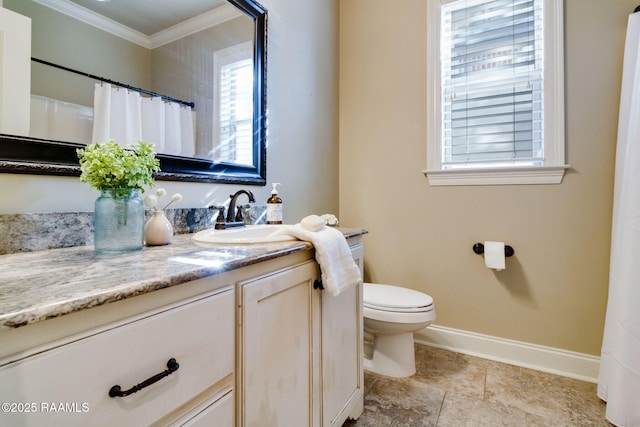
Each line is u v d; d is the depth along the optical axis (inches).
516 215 74.1
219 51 56.1
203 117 53.3
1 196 31.6
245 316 29.8
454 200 80.7
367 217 92.0
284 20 72.4
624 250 53.9
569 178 68.9
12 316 14.8
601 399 59.7
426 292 84.4
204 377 25.5
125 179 32.6
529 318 73.2
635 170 52.9
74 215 36.2
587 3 66.5
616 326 54.4
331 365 45.1
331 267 39.4
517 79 74.3
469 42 79.2
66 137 36.4
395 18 87.7
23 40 33.0
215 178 54.3
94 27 39.2
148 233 36.9
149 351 21.4
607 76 65.1
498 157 76.4
